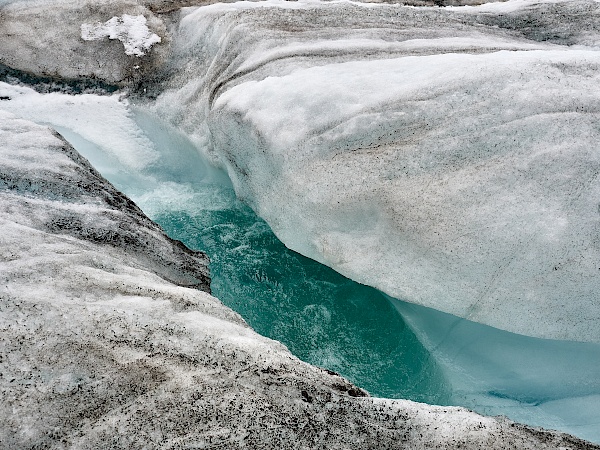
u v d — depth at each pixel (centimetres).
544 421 281
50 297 226
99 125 535
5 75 566
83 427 175
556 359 295
